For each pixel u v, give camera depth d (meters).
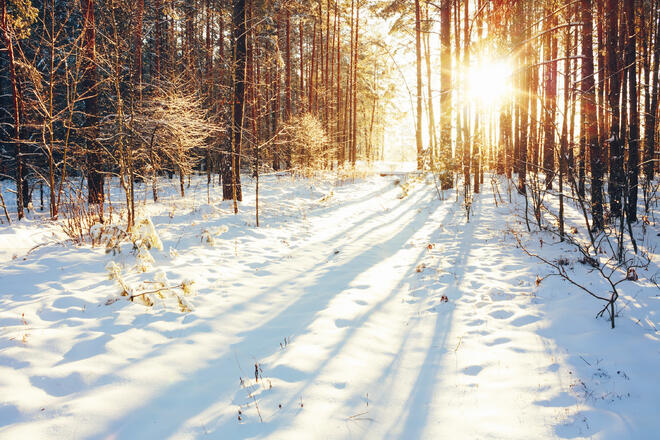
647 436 2.68
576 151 8.30
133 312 4.80
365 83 32.69
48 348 3.84
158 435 2.85
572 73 7.85
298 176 19.62
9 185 15.91
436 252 8.25
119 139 8.09
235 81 11.84
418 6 19.66
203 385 3.50
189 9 15.28
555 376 3.53
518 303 5.27
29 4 9.36
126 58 8.13
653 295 4.95
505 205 12.84
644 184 8.51
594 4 8.23
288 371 3.71
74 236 7.79
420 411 3.18
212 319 4.84
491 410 3.14
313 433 2.88
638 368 3.49
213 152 15.80
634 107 8.61
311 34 28.11
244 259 7.57
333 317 4.96
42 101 9.36
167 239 8.31
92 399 3.20
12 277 5.56
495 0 11.23
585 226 9.14
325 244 9.15
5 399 3.08
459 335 4.54
